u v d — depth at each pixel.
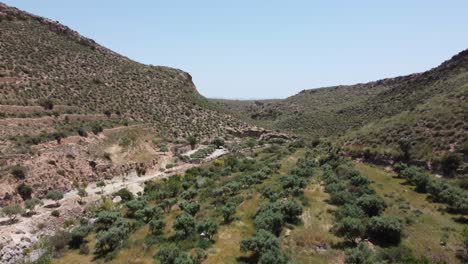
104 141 73.88
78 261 34.28
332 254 30.08
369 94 177.12
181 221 36.03
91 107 84.88
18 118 63.84
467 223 39.47
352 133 90.69
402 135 72.62
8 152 53.91
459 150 59.34
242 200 45.19
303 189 48.81
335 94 196.62
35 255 36.25
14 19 104.00
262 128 123.06
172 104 111.94
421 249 31.98
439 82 109.75
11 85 74.06
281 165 67.69
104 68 109.50
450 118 68.38
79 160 63.03
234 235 34.72
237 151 93.94
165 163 78.56
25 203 46.00
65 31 115.62
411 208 43.84
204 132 105.38
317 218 38.00
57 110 74.56
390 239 33.31
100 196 56.12
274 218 34.06
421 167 61.25
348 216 36.84
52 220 44.84
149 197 53.94
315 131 128.88
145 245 34.91
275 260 26.75
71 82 90.81
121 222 41.06
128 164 71.38
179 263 28.00
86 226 42.84
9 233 38.69
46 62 93.06
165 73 136.25
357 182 51.31
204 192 51.62
